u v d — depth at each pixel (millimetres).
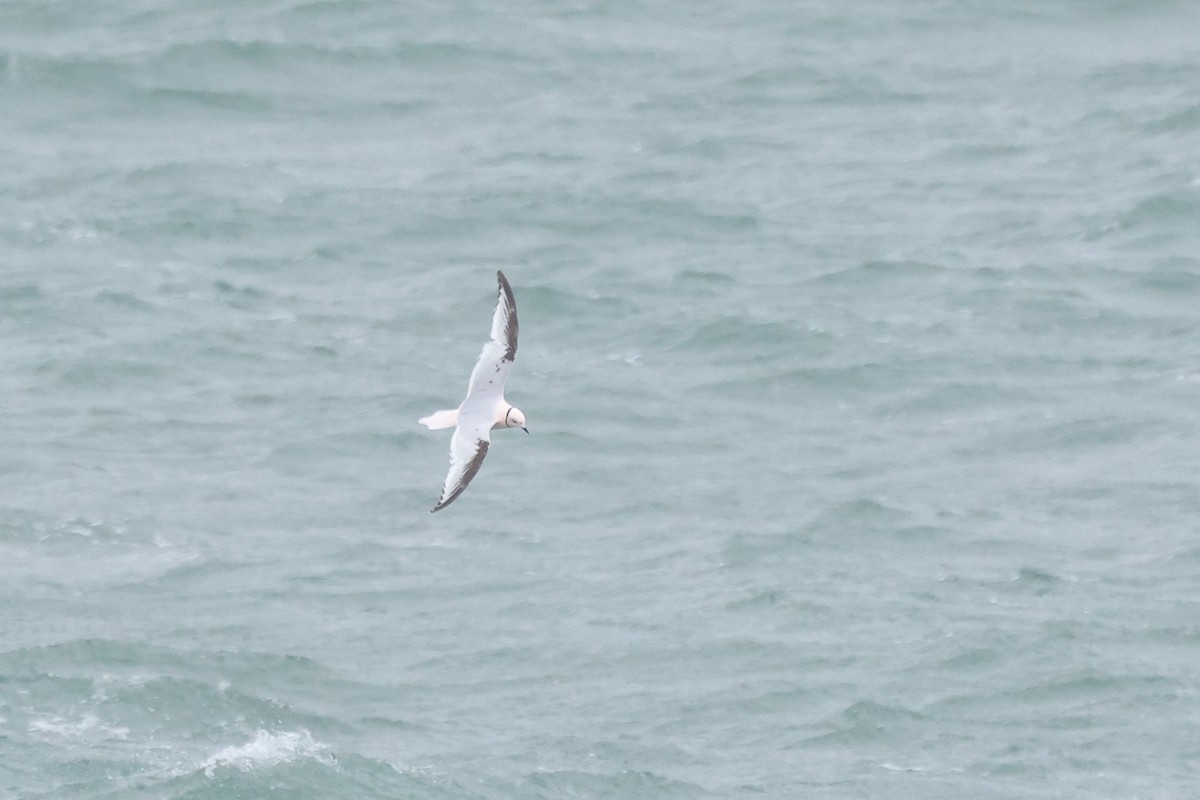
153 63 70500
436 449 45594
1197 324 51625
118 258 57031
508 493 43062
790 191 61875
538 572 39312
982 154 64625
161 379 49125
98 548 40219
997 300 53281
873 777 31438
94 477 43625
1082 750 32250
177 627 36688
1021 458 44719
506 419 20562
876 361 49656
